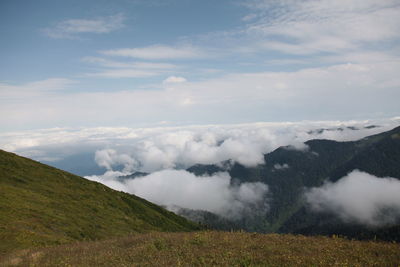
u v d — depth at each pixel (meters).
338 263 13.07
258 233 22.78
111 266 15.14
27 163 61.41
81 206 51.19
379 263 12.98
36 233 32.41
